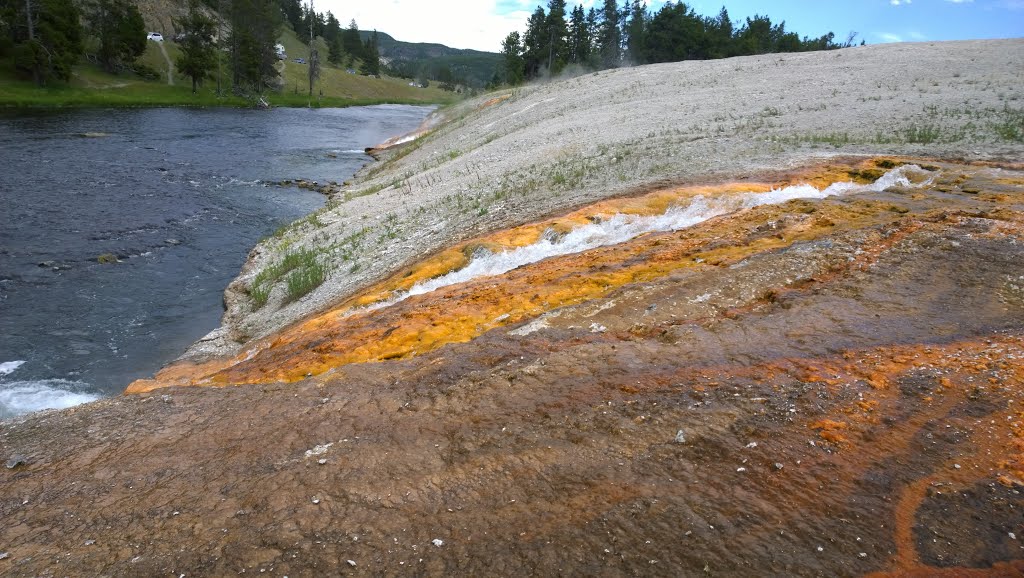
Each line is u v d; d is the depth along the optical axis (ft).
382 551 10.79
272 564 10.65
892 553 9.57
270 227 62.28
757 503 10.96
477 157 71.15
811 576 9.23
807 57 106.11
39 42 169.89
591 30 262.47
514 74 233.96
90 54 216.95
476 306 25.18
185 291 44.06
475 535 10.99
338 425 16.17
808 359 16.37
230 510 12.61
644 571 9.64
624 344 18.63
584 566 9.89
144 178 78.69
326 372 20.85
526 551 10.39
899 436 12.60
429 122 162.81
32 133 104.73
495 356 19.27
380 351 22.71
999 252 22.53
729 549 9.91
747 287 22.12
